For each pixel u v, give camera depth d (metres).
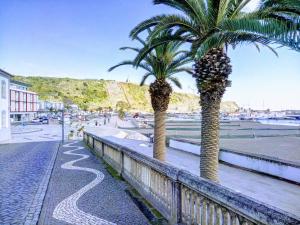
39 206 7.95
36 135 42.00
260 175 14.42
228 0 8.46
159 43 10.24
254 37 6.07
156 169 7.21
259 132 47.88
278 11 6.00
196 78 9.03
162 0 9.35
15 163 16.41
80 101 186.75
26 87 103.38
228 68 8.84
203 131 9.09
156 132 14.22
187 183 5.36
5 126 34.31
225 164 17.59
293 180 12.88
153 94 14.30
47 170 13.82
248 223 3.70
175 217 5.97
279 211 3.17
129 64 15.19
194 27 9.30
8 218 7.04
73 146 26.44
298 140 33.50
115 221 6.70
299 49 4.70
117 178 11.45
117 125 68.88
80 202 8.26
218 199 4.29
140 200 8.27
